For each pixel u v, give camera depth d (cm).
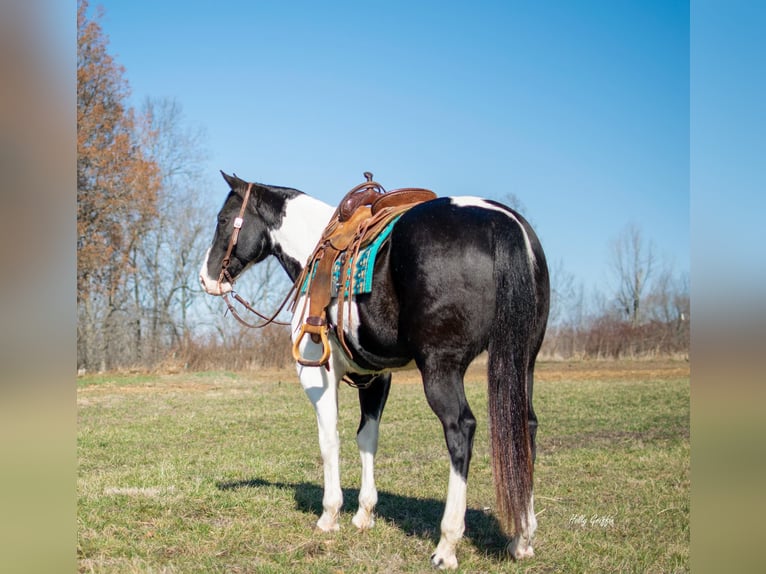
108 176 3027
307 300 470
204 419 1278
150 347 3089
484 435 1049
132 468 776
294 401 1606
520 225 403
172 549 462
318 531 501
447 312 387
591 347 3700
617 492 640
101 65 2952
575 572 405
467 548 448
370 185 489
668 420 1213
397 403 1520
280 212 576
